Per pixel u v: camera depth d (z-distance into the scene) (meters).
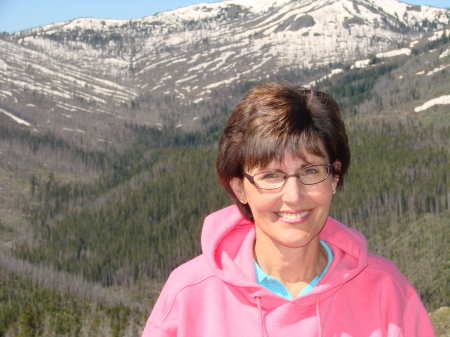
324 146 2.98
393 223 118.62
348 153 3.16
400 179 136.38
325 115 2.99
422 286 96.75
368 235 117.44
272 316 2.96
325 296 3.02
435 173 137.62
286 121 2.89
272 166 2.96
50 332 91.38
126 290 124.81
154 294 122.62
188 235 145.50
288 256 3.13
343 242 3.25
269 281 3.15
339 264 3.14
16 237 155.88
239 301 3.06
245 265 3.15
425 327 3.15
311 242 3.15
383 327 3.05
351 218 122.81
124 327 95.00
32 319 93.44
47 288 110.06
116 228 152.00
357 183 139.00
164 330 3.09
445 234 108.81
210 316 3.04
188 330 3.04
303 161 2.93
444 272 97.81
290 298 3.10
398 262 105.50
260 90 3.07
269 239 3.15
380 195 129.88
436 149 155.12
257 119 2.95
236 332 2.96
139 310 106.62
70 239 150.00
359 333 3.00
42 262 135.50
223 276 3.05
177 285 3.18
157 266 134.12
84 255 142.75
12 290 104.94
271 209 3.00
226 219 3.50
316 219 3.04
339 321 3.00
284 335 2.91
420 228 113.50
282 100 2.96
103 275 131.25
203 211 156.50
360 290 3.13
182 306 3.08
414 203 124.19
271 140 2.89
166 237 144.62
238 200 3.37
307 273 3.18
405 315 3.13
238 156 3.06
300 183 2.97
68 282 115.75
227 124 3.16
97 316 99.31
